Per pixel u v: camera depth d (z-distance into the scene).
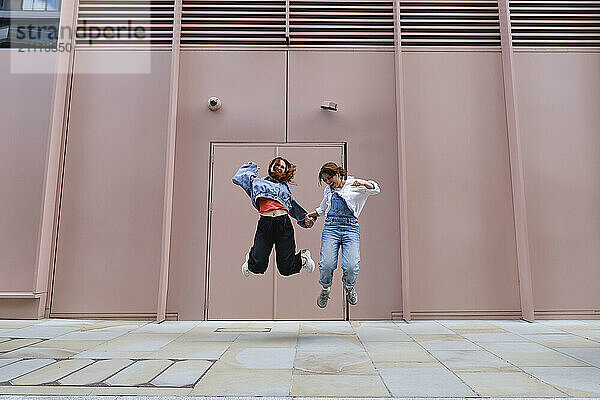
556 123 4.35
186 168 4.31
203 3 4.66
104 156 4.32
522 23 4.54
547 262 4.13
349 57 4.53
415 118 4.40
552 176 4.26
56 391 1.72
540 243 4.16
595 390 1.73
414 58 4.51
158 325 3.78
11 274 4.06
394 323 3.91
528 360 2.31
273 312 4.11
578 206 4.21
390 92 4.46
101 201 4.25
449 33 4.55
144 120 4.39
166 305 4.10
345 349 2.63
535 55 4.46
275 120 4.40
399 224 4.23
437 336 3.14
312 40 4.54
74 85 4.44
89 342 2.88
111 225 4.21
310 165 4.34
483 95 4.45
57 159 4.27
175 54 4.34
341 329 3.53
